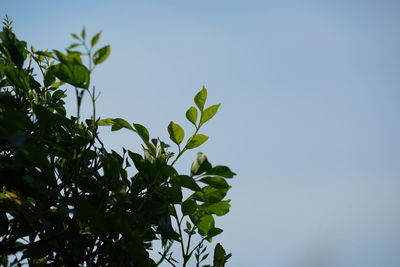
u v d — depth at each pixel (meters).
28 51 2.39
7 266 2.25
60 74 2.19
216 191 2.36
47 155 2.29
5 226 2.28
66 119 2.25
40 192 2.25
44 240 2.25
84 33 2.17
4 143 2.25
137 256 2.22
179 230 2.35
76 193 2.29
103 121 2.36
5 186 2.27
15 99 2.36
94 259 2.26
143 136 2.36
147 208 2.29
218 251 2.37
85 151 2.26
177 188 2.31
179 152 2.35
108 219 2.21
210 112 2.36
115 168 2.27
